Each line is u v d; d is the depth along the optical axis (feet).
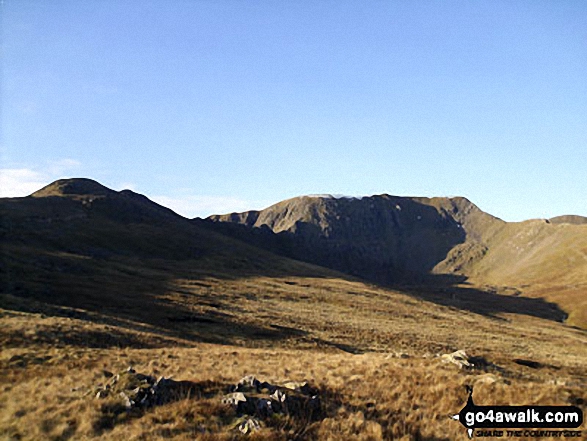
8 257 249.96
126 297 201.46
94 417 40.52
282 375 62.13
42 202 506.48
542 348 211.20
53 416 41.45
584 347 239.50
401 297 387.96
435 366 71.26
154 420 40.37
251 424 39.83
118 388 45.62
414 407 50.14
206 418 40.88
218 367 67.92
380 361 76.38
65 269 263.70
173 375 59.36
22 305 125.39
